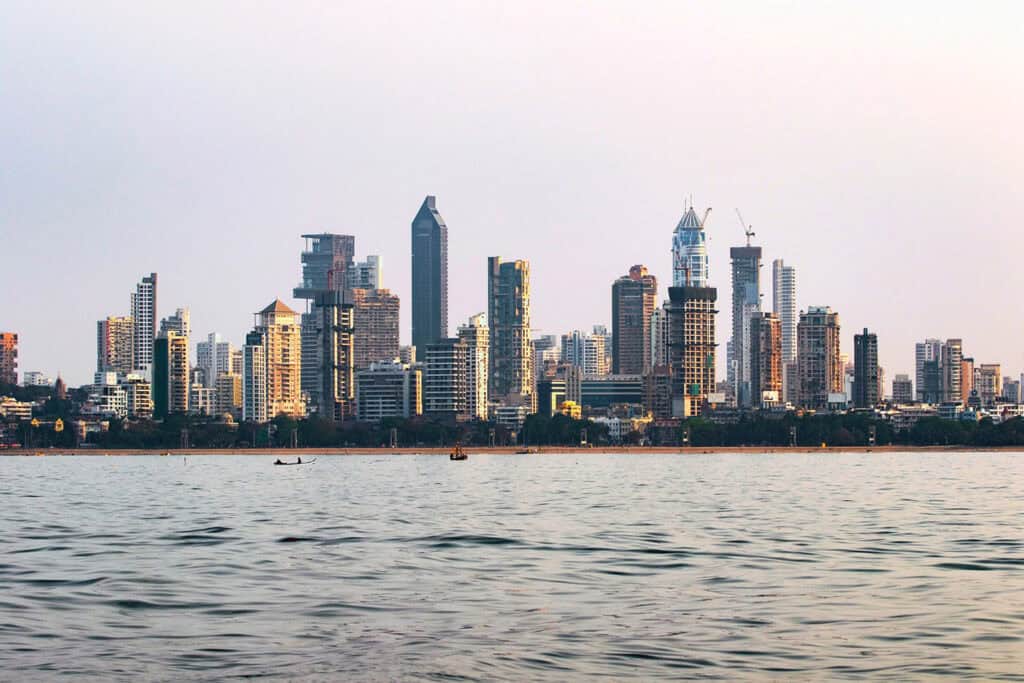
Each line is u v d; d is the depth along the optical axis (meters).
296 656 102.06
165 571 148.88
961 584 138.50
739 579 142.50
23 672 97.31
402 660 100.69
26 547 176.62
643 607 123.56
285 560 159.75
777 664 99.44
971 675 96.06
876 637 109.12
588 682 94.31
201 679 95.19
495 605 124.88
